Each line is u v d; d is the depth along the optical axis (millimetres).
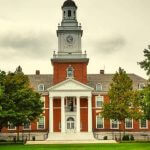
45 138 85062
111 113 76500
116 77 78500
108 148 50500
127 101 76625
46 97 88438
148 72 60438
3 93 61031
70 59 87562
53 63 87688
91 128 83812
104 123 87625
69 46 88438
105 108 76938
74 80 84750
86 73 87688
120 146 54125
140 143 61594
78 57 87875
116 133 86812
